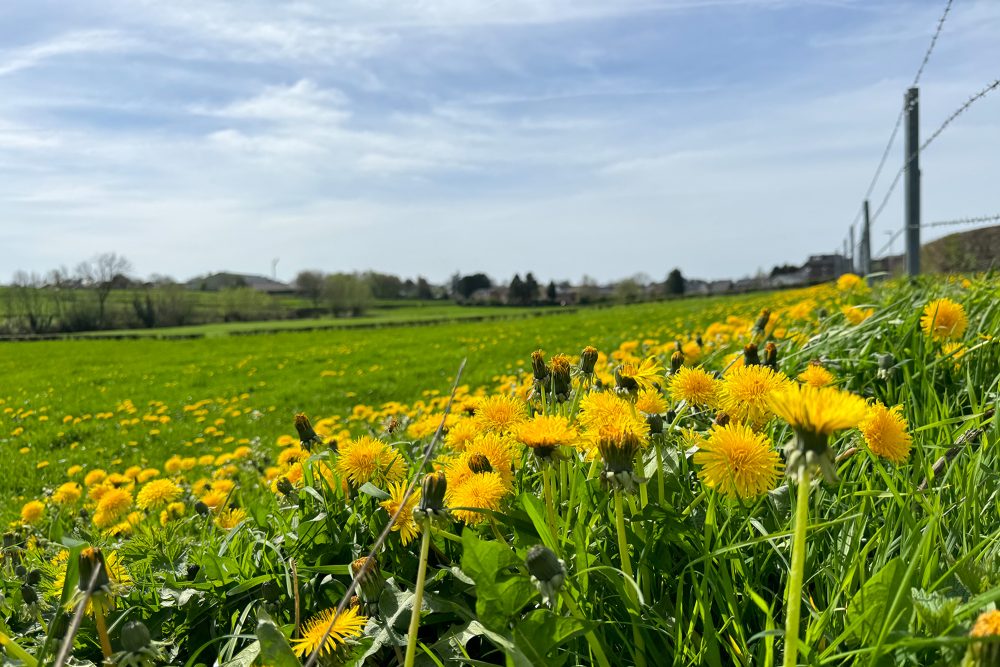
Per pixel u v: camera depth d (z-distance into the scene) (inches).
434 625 74.7
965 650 42.0
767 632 48.5
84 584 60.6
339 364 916.6
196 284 4739.2
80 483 326.0
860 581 59.0
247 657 66.7
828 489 79.9
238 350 1360.7
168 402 687.1
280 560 87.2
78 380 954.1
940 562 61.6
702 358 176.4
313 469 109.0
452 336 1268.5
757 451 55.1
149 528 132.3
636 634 58.2
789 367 130.2
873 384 122.7
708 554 59.7
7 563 131.8
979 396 112.3
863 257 478.3
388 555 84.4
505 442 74.9
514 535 72.1
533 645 52.1
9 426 572.1
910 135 306.3
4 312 3002.0
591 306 3090.6
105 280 3363.7
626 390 79.0
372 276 4817.9
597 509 72.8
